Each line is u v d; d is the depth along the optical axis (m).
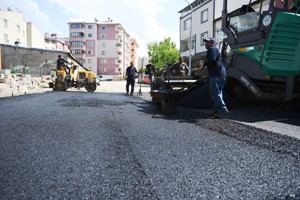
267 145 3.05
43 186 1.96
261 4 5.37
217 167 2.36
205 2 26.75
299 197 1.79
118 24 79.69
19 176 2.15
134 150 2.88
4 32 44.91
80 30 77.44
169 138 3.43
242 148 2.96
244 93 6.47
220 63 5.00
